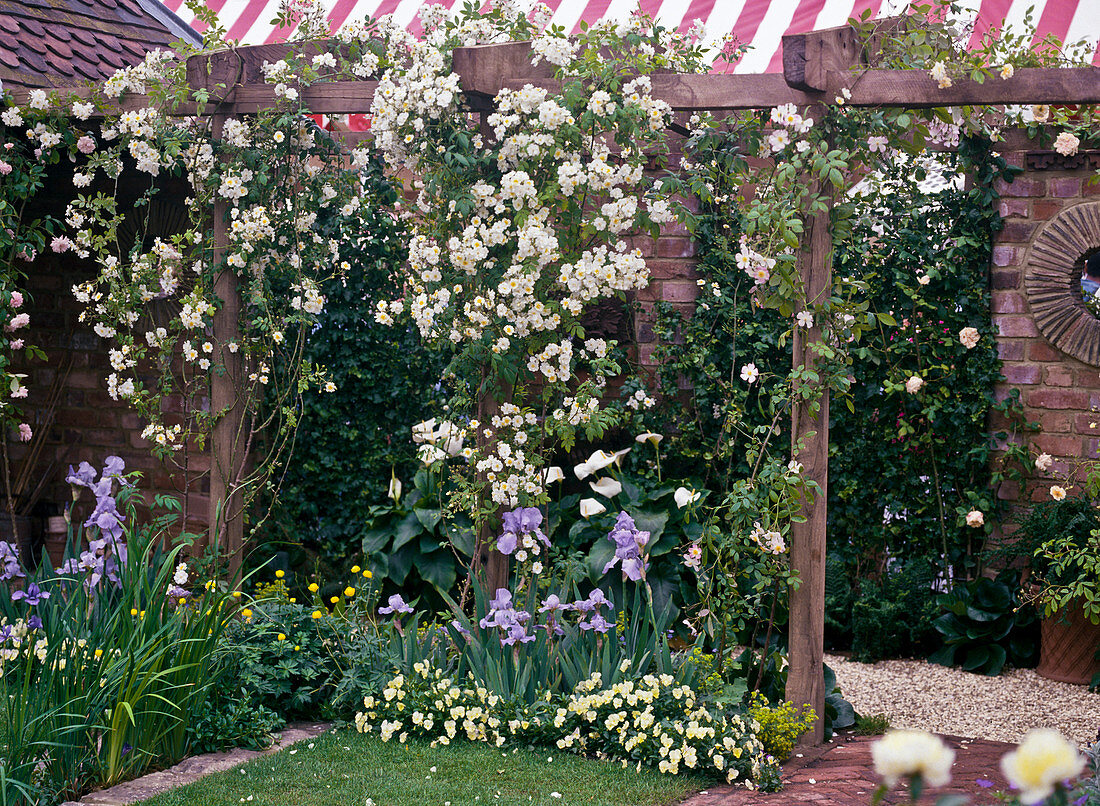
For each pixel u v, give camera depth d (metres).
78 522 7.97
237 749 4.33
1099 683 5.84
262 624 4.95
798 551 4.65
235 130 5.65
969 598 6.44
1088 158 6.43
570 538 6.37
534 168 5.05
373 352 7.15
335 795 3.74
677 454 6.97
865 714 5.41
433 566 6.47
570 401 5.15
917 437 6.76
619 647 4.80
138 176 7.65
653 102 4.80
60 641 3.91
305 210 5.96
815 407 4.61
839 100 4.43
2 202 6.18
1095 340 6.41
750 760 4.09
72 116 6.31
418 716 4.44
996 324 6.66
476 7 5.25
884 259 6.75
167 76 5.77
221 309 5.91
